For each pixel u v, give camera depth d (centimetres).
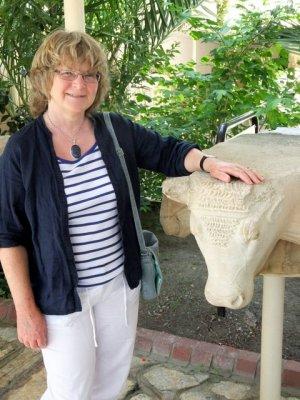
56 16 343
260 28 361
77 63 139
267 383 193
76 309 148
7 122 357
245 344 268
